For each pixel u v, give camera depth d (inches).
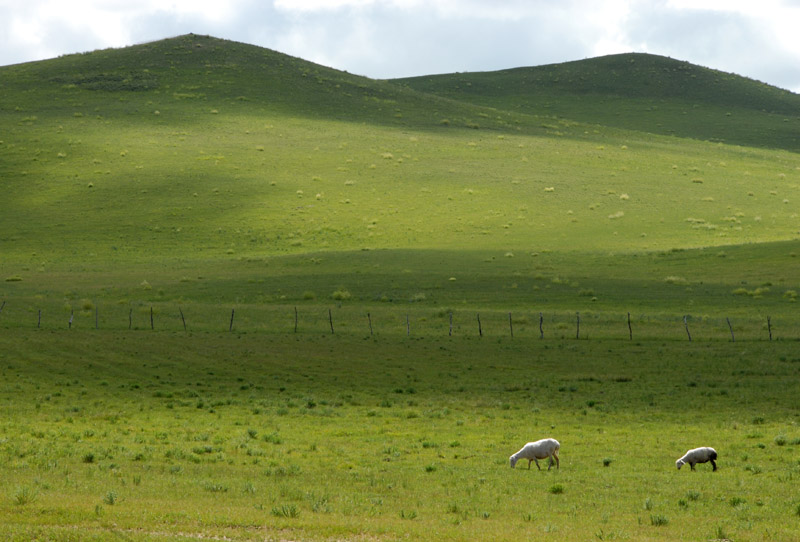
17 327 2778.1
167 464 1098.7
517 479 1031.6
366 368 2197.3
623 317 2913.4
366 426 1482.5
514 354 2363.4
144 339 2603.3
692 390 1854.1
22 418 1530.5
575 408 1678.2
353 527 730.2
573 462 1160.8
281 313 3115.2
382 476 1045.2
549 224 5064.0
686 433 1400.1
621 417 1572.3
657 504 884.0
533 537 712.4
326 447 1275.8
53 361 2247.8
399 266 4069.9
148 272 4128.9
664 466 1127.6
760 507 871.7
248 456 1183.6
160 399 1802.4
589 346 2464.3
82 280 3944.4
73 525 713.0
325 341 2588.6
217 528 724.0
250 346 2503.7
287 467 1077.8
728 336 2564.0
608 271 3855.8
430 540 695.7
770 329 2588.6
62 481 931.3
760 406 1660.9
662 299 3248.0
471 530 735.7
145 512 767.1
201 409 1679.4
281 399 1812.3
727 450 1245.1
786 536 741.9
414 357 2341.3
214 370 2171.5
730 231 4825.3
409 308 3196.4
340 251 4544.8
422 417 1584.6
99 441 1298.0
